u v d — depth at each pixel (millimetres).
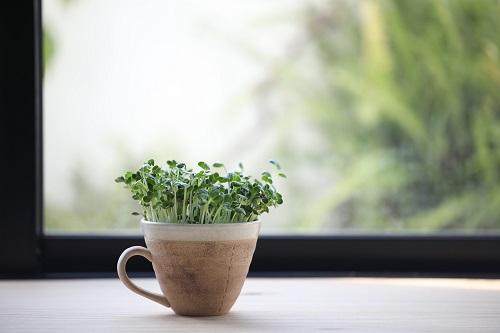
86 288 985
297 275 1054
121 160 2023
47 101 1990
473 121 1969
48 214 1926
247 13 2182
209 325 834
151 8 2096
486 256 1089
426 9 2074
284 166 2166
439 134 2006
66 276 1039
